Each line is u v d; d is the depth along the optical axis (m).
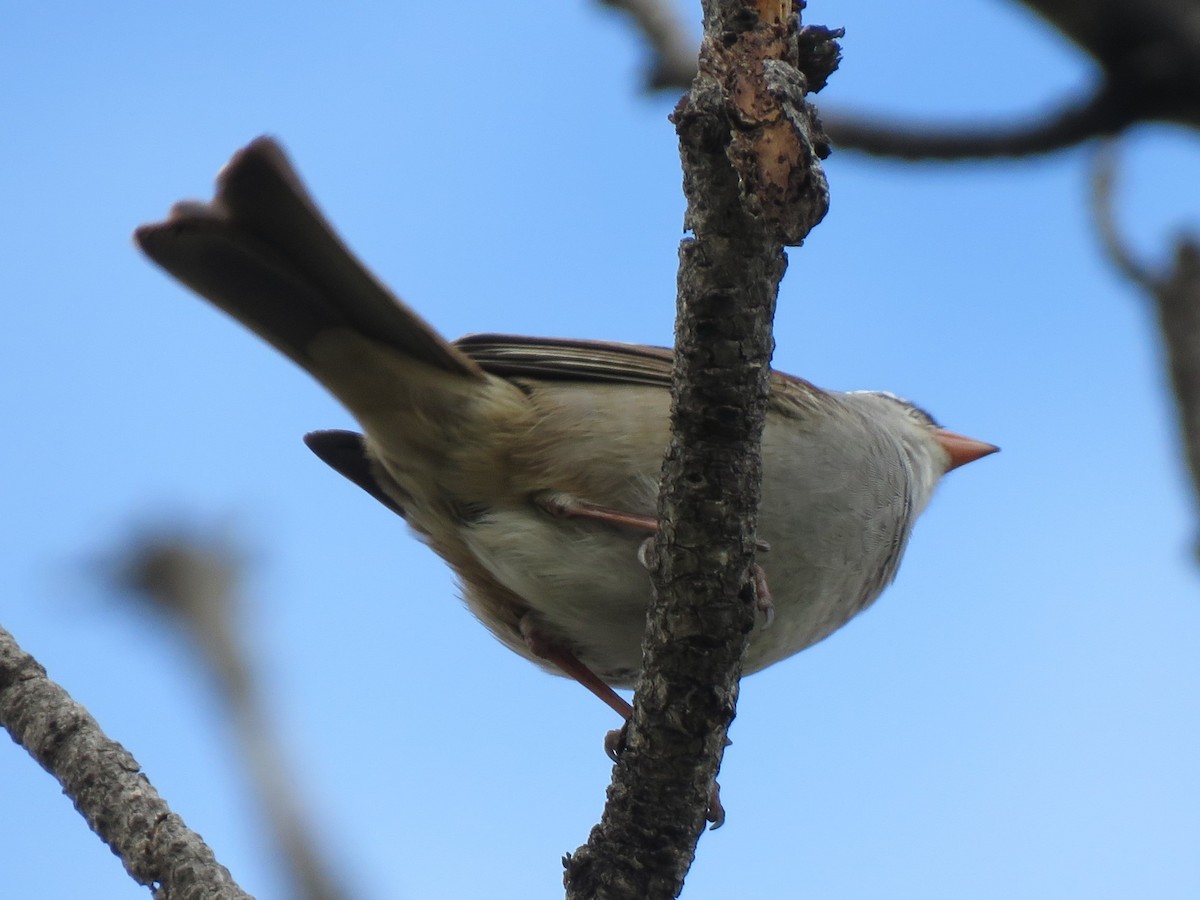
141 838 7.05
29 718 7.43
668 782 7.88
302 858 5.19
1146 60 10.55
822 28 6.33
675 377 7.08
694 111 6.11
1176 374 9.66
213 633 5.48
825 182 6.06
